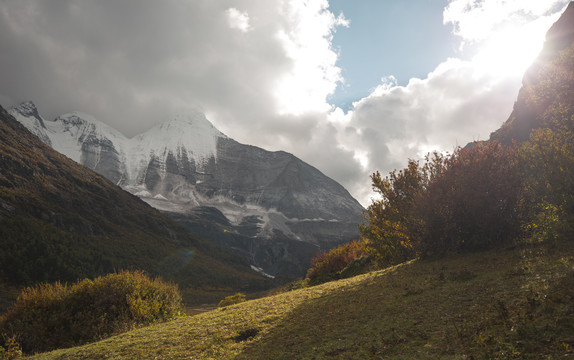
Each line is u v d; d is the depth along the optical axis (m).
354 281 11.98
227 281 167.38
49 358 8.60
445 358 4.03
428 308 6.27
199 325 9.11
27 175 171.25
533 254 8.54
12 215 127.81
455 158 13.26
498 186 11.48
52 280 101.62
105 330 12.70
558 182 10.81
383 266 16.34
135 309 13.27
